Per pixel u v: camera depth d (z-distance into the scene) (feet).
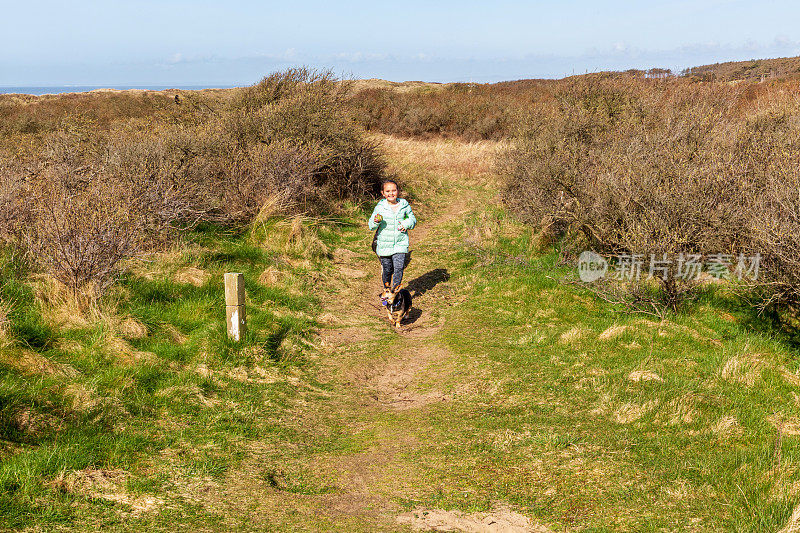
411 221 24.41
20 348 15.07
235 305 19.17
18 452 11.51
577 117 45.70
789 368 18.34
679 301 23.24
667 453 13.07
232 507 11.18
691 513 10.75
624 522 10.59
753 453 12.51
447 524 10.87
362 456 13.88
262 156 38.68
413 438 14.79
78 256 18.92
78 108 107.14
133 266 23.62
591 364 18.70
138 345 17.75
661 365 17.97
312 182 43.62
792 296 21.04
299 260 31.12
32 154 38.37
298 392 17.76
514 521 10.86
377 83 181.27
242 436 14.38
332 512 11.28
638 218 24.43
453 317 25.17
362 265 33.76
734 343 20.15
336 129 46.98
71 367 15.20
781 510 10.28
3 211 22.82
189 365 17.46
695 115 37.22
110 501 10.74
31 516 9.84
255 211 35.86
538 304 25.38
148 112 104.63
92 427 13.04
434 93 144.05
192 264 26.35
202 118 52.75
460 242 37.06
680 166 25.16
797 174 21.89
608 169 28.53
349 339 22.84
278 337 21.13
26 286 18.86
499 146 75.82
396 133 114.32
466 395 17.53
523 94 123.75
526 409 16.05
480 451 13.76
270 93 52.31
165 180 31.63
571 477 12.29
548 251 32.55
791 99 40.27
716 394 15.83
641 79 52.06
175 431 13.96
